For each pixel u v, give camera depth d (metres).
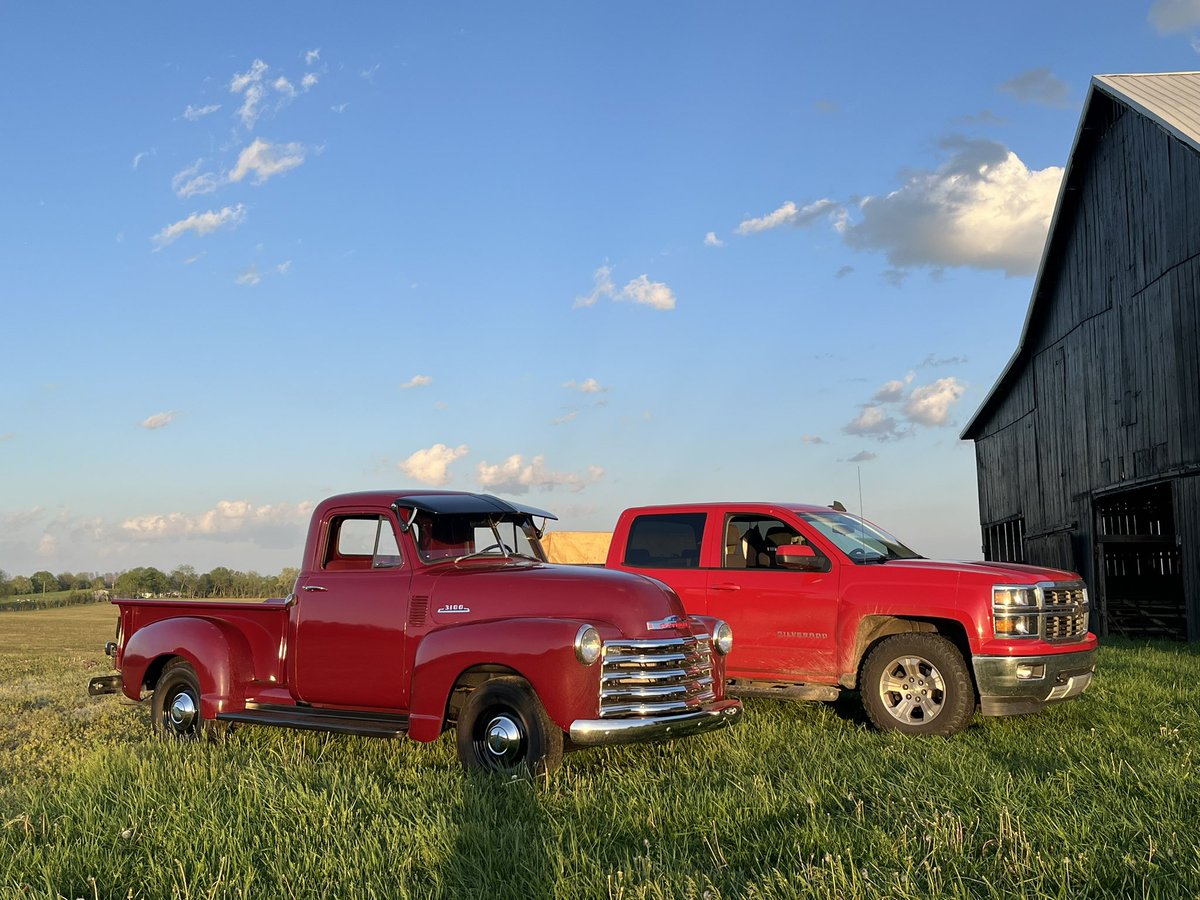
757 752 7.17
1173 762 6.37
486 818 5.33
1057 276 27.53
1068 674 8.39
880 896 3.97
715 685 7.53
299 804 5.55
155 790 5.92
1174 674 11.37
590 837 5.02
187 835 5.07
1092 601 25.00
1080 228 25.64
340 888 4.32
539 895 4.16
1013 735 7.79
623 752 7.31
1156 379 21.16
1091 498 24.97
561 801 5.75
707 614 9.41
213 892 4.17
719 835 5.07
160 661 8.65
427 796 5.85
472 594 7.32
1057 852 4.48
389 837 4.93
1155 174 21.19
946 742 7.30
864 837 4.75
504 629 6.75
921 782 5.82
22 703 13.08
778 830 5.07
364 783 6.07
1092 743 7.11
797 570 9.14
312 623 7.96
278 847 4.80
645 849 4.88
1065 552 27.05
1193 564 19.50
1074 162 25.03
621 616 6.84
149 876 4.51
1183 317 19.88
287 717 7.73
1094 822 4.90
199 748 7.23
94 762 6.75
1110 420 23.70
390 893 4.22
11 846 4.98
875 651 8.52
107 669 20.88
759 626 9.14
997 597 8.20
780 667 9.02
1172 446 20.36
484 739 6.83
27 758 8.50
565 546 15.79
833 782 5.98
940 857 4.45
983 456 36.31
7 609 93.00
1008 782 5.68
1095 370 24.70
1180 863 4.28
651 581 7.28
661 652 6.81
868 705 8.52
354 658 7.73
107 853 4.84
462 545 8.02
